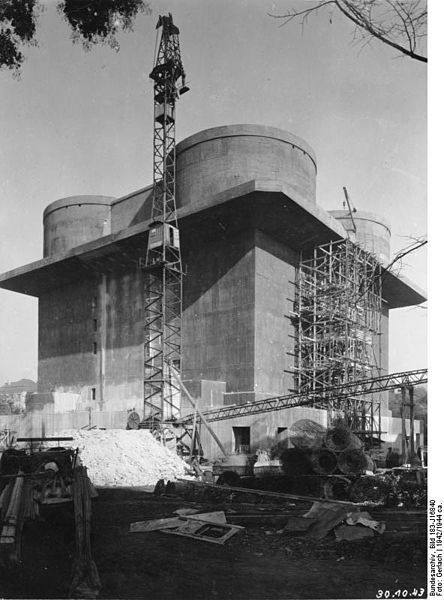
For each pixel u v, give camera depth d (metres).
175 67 42.97
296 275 50.91
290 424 40.53
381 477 21.78
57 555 11.40
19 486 11.98
